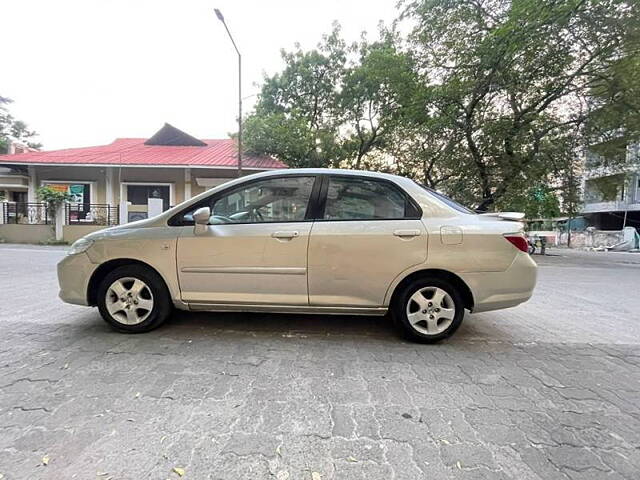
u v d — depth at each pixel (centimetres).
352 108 1873
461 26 1346
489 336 365
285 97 2070
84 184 1712
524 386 255
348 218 330
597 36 1006
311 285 325
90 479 158
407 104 1563
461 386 253
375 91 1775
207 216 323
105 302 341
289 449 181
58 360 281
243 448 181
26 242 1505
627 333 386
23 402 219
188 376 258
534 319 438
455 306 328
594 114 1305
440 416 214
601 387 257
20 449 177
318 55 1953
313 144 1811
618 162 1531
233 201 343
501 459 177
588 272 988
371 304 327
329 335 350
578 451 185
